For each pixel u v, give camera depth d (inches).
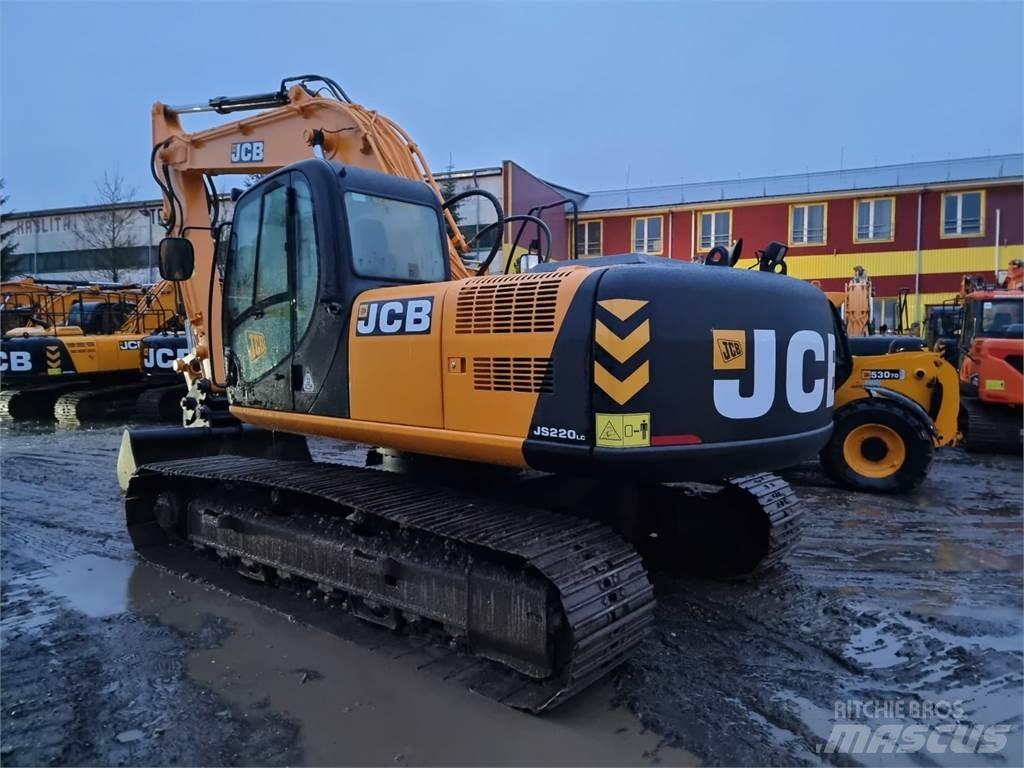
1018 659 144.0
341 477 171.3
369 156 228.1
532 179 843.4
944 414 294.7
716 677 136.0
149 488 216.8
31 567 202.4
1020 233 900.0
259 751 114.8
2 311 627.5
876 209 940.6
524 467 124.3
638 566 129.0
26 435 459.8
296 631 157.6
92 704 129.6
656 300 113.6
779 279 133.4
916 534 230.5
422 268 168.1
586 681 121.6
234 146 258.5
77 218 1291.8
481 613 132.8
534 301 119.9
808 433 134.3
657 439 113.3
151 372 520.4
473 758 112.1
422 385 135.3
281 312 167.0
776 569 191.3
